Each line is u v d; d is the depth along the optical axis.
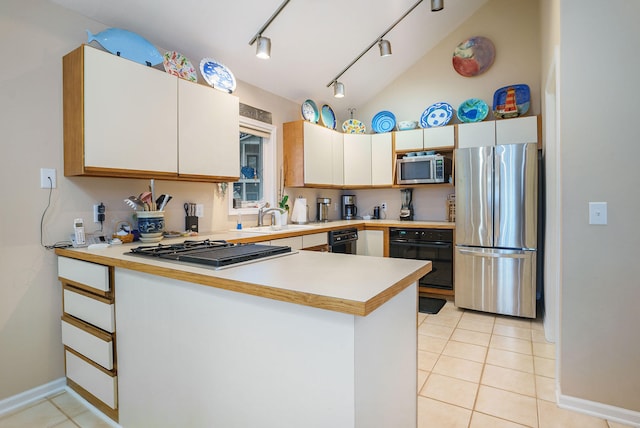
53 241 2.01
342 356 0.95
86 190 2.15
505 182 3.14
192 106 2.41
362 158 4.31
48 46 1.97
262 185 3.63
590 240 1.77
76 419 1.77
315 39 3.22
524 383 2.06
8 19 1.83
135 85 2.07
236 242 2.42
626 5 1.67
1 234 1.82
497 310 3.22
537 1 3.69
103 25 2.22
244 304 1.15
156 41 2.52
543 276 3.37
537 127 3.45
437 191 4.28
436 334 2.82
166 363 1.42
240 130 3.31
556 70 2.01
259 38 2.74
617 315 1.73
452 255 3.59
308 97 4.05
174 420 1.40
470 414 1.77
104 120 1.93
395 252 3.91
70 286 1.95
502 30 3.86
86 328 1.81
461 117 4.00
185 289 1.33
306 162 3.68
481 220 3.26
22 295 1.90
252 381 1.14
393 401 1.19
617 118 1.70
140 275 1.50
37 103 1.93
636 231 1.69
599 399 1.76
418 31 3.82
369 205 4.76
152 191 2.21
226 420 1.22
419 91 4.34
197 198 2.84
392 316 1.17
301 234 3.07
